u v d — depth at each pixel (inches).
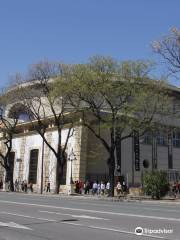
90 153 2274.9
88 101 1739.7
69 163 2300.7
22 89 2267.5
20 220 651.5
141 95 1667.1
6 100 2351.1
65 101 1991.9
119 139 1785.2
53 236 494.3
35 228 561.6
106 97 1694.1
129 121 1697.8
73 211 811.4
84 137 2249.0
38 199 1288.1
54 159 2412.6
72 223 611.2
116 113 1716.3
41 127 2303.2
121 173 2309.3
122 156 2341.3
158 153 2539.4
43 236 495.2
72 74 1754.4
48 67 2124.8
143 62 1704.0
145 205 1109.7
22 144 2728.8
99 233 510.9
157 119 1844.2
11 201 1126.4
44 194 2015.3
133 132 1784.0
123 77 1695.4
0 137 2920.8
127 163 2363.4
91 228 556.1
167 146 2596.0
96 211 814.5
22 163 2701.8
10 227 572.4
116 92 1674.5
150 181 1566.2
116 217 694.5
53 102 2064.5
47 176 2448.3
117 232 517.7
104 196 1790.1
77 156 2241.6
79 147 2237.9
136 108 1686.8
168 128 1942.7
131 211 828.6
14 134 2822.3
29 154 2652.6
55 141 2423.7
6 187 2687.0
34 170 2593.5
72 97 1806.1
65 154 2338.8
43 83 2117.4
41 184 2267.5
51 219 664.4
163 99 1739.7
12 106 2436.0
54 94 1846.7
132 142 2410.2
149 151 2495.1
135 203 1250.0
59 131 2101.4
